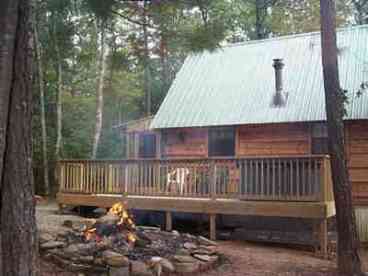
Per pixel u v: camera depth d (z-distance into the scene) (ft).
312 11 85.40
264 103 50.29
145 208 41.04
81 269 25.11
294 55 56.49
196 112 52.47
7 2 16.60
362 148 44.88
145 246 28.27
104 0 23.29
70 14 24.47
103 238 28.02
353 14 80.79
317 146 46.70
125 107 94.79
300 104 48.14
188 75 59.77
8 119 16.75
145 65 27.86
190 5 24.38
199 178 39.45
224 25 25.09
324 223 34.22
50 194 71.00
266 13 82.53
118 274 24.70
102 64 70.85
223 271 27.78
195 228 42.24
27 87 17.11
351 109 44.39
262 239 38.19
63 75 80.18
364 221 40.29
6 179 16.75
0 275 16.24
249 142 49.65
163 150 54.08
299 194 35.45
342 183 27.78
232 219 40.81
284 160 36.22
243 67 57.88
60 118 73.36
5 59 16.40
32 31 17.37
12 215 16.71
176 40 25.23
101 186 43.37
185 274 26.30
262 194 36.81
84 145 79.46
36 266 17.25
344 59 51.34
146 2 24.29
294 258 32.04
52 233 29.25
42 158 73.67
